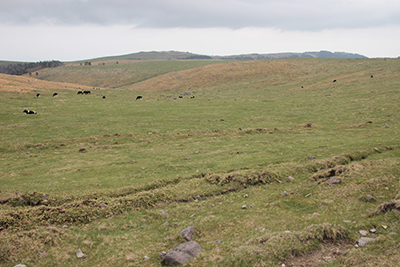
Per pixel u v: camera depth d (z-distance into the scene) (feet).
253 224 38.37
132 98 209.77
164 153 82.89
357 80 232.73
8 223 38.83
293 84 277.85
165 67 585.63
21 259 31.32
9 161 78.89
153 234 37.96
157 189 52.65
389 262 25.09
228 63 471.21
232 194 51.19
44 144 95.09
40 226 39.50
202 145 91.97
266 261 28.35
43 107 159.74
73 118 136.46
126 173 64.90
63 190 54.03
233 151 81.92
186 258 30.45
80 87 265.75
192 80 396.78
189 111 157.38
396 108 132.67
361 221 34.99
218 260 29.66
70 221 41.60
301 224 36.65
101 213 44.11
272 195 48.91
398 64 271.69
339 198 42.88
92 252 33.58
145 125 123.85
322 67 340.80
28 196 50.49
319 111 147.43
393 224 32.65
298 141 90.94
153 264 30.60
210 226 38.50
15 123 123.65
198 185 55.26
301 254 29.48
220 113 151.33
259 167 64.39
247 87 301.22
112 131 112.98
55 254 32.73
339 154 69.46
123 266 30.66
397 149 70.44
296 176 57.77
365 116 126.41
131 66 625.41
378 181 45.60
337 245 30.83
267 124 124.67
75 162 75.87
